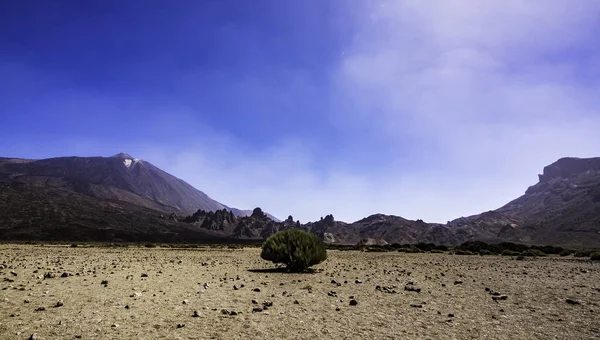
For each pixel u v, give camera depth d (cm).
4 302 905
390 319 805
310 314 848
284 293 1166
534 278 1691
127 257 3123
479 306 968
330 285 1399
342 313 865
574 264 2850
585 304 994
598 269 2272
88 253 3766
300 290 1246
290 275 1792
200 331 680
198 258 3266
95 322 725
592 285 1407
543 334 688
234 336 650
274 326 728
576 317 834
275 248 2061
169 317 787
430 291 1245
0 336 616
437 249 7138
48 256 2991
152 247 7088
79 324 707
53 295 1020
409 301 1040
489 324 765
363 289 1291
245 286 1325
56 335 630
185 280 1466
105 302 935
